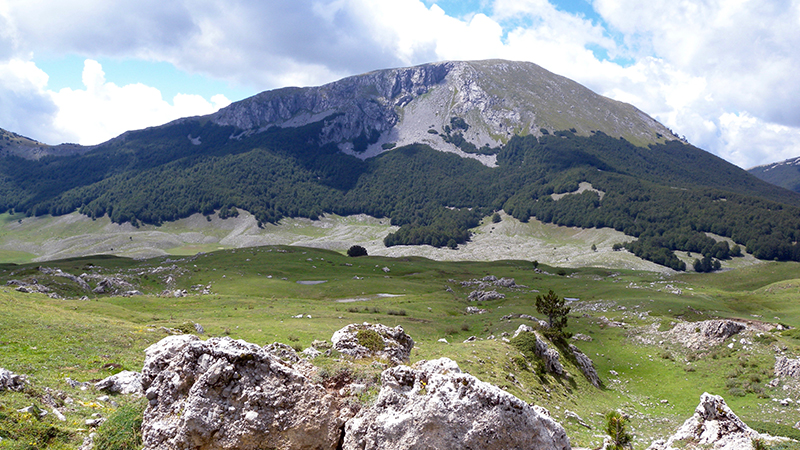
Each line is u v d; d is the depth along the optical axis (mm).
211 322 68312
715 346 58875
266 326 64062
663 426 38469
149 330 48938
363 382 16406
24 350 32406
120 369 31859
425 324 75125
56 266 158250
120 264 176375
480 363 41844
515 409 14047
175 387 14961
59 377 27062
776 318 79562
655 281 149750
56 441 17531
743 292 116875
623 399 49188
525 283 152125
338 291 128125
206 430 14125
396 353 21281
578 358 56031
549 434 14508
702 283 153250
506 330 66812
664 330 69062
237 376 14906
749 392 47500
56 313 49219
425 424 13945
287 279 150625
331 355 19969
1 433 16594
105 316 62562
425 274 168625
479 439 13648
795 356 50562
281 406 14906
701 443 22703
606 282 150250
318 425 14945
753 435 22094
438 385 14500
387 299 113562
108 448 16938
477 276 170125
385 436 14219
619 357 63125
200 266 162625
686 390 50938
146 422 14930
